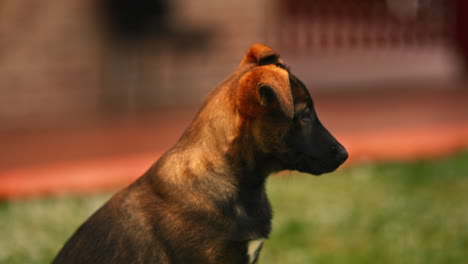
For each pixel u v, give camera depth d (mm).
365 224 8023
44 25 15836
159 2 16328
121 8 16172
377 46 20750
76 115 15711
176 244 4488
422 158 10977
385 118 13719
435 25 20750
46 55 15906
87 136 13023
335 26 20281
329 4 20203
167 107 16125
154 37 16469
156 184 4652
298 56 19719
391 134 11695
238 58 17250
